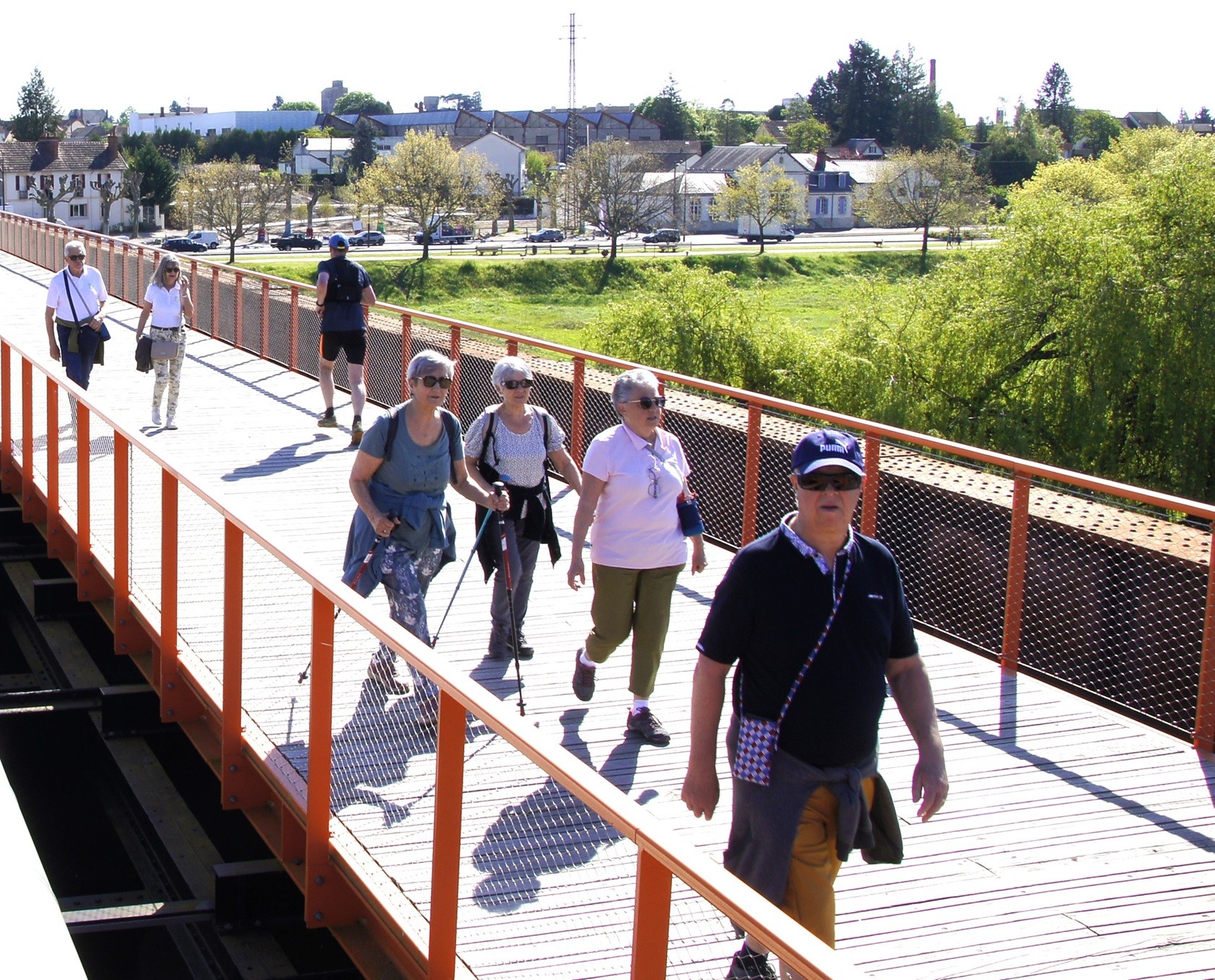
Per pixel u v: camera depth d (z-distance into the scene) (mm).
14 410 10266
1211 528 5910
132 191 113938
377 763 4027
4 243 33219
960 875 4770
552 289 88438
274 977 4734
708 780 3434
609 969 3152
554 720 6105
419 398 5648
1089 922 4449
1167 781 5652
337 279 11977
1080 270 32688
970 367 34281
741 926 2240
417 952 3693
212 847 6020
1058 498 9039
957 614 9172
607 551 5699
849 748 3346
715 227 128375
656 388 5621
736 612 3346
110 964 4934
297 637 4961
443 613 7680
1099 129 187625
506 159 147000
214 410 13742
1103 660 8195
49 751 6926
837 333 37469
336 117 178250
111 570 7012
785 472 9797
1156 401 31438
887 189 119875
